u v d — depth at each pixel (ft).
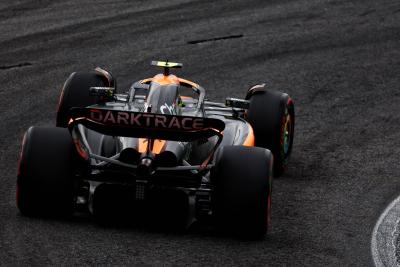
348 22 229.04
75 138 95.71
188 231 98.53
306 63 196.44
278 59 198.49
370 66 196.03
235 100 117.39
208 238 96.73
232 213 95.96
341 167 132.36
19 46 200.23
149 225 98.68
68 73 181.16
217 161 97.91
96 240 92.32
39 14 229.66
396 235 102.89
